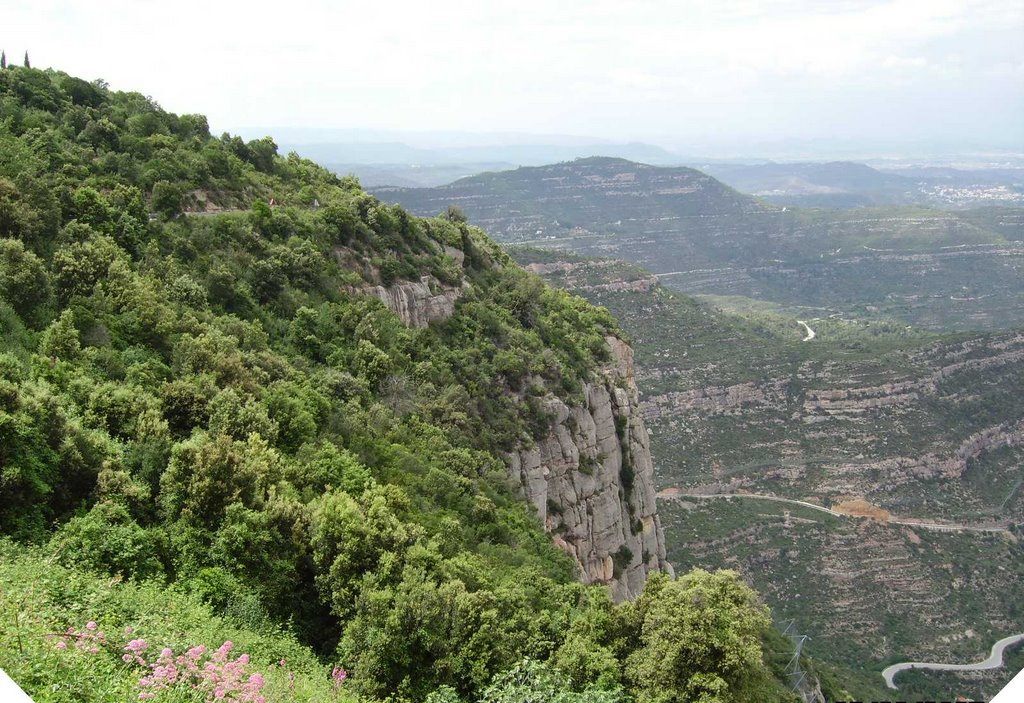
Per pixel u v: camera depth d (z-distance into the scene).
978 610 156.38
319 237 76.44
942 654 141.12
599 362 96.69
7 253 49.28
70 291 51.50
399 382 66.88
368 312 71.38
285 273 69.88
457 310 83.94
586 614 36.75
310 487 44.31
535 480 72.62
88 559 32.31
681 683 32.41
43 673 22.56
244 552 36.31
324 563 37.97
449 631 34.84
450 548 44.06
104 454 38.06
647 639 34.19
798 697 51.19
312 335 65.69
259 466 40.44
